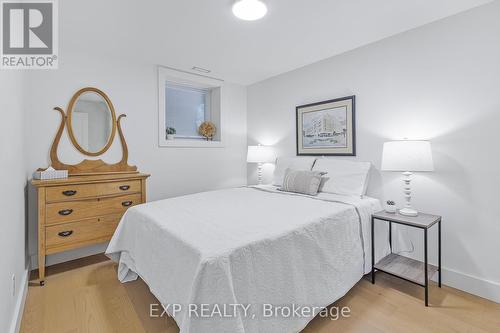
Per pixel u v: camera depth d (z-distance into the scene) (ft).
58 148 8.20
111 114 9.18
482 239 6.15
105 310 5.69
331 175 8.63
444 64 6.68
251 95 13.01
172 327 5.14
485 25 6.04
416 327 5.09
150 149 10.17
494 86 5.94
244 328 3.88
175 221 5.35
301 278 4.83
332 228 5.76
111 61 9.18
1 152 3.97
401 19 6.74
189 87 12.16
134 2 5.91
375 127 8.16
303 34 7.58
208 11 6.32
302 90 10.43
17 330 4.79
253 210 6.25
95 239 7.79
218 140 12.51
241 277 3.94
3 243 4.02
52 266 8.00
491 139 6.00
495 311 5.59
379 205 7.63
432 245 7.00
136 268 6.03
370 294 6.29
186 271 4.07
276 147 11.69
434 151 6.89
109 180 8.00
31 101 7.69
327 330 4.99
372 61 8.18
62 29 7.13
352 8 6.22
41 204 6.87
